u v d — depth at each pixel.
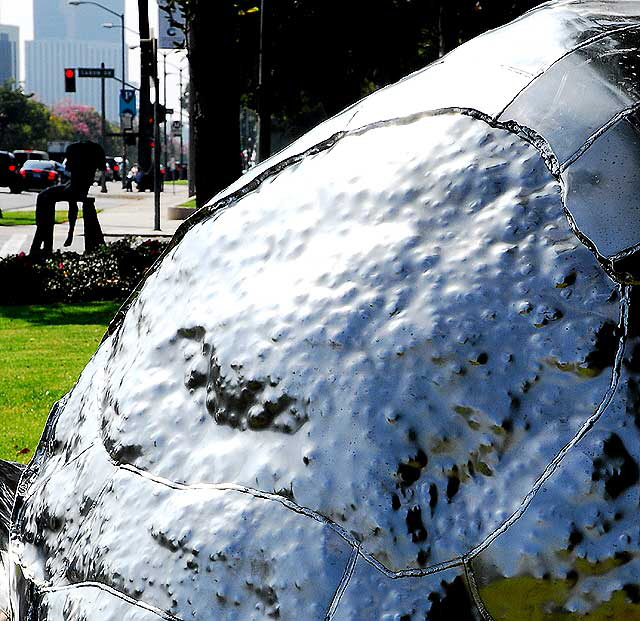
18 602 1.98
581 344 1.52
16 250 19.50
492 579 1.50
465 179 1.68
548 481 1.50
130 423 1.83
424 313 1.61
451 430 1.55
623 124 1.60
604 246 1.55
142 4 19.34
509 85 1.73
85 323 11.24
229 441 1.70
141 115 31.03
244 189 1.94
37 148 102.38
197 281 1.87
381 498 1.55
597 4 1.87
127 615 1.67
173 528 1.67
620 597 1.47
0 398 7.29
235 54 10.38
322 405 1.62
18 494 2.19
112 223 26.41
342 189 1.78
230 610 1.59
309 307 1.69
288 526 1.59
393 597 1.52
